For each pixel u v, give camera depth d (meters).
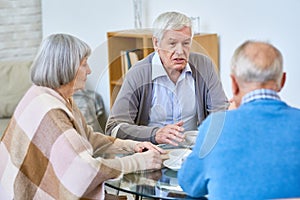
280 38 3.28
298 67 3.23
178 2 3.77
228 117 1.66
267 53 1.66
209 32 3.62
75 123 2.06
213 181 1.63
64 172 1.93
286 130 1.59
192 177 1.72
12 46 4.55
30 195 2.03
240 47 1.71
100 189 1.98
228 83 3.52
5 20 4.47
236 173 1.58
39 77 2.07
